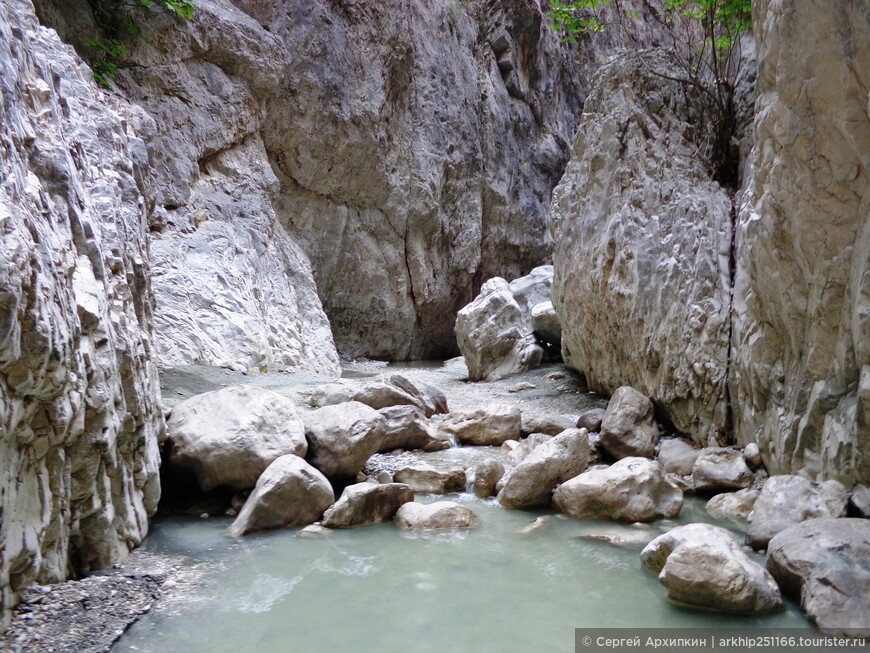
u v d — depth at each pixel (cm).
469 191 1864
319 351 1159
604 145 774
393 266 1639
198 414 519
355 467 541
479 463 603
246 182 1170
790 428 475
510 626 310
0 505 265
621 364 757
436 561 394
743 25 739
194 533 439
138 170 575
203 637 295
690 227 653
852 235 414
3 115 297
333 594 345
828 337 439
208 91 1116
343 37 1433
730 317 598
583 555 405
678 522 466
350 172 1480
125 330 402
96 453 341
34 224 291
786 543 355
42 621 289
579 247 805
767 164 470
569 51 2345
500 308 1159
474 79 1925
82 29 931
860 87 382
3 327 243
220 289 933
